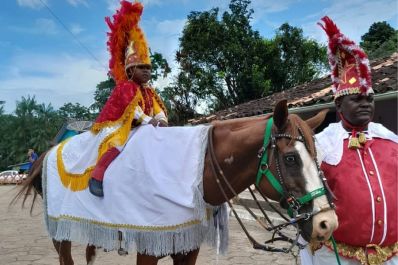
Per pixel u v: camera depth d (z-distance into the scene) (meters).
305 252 2.94
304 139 2.50
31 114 55.91
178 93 22.77
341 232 2.64
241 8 23.80
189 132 3.00
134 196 2.93
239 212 8.75
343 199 2.62
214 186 2.86
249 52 23.16
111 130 3.26
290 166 2.47
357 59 2.71
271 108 9.38
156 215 2.84
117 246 3.02
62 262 4.09
